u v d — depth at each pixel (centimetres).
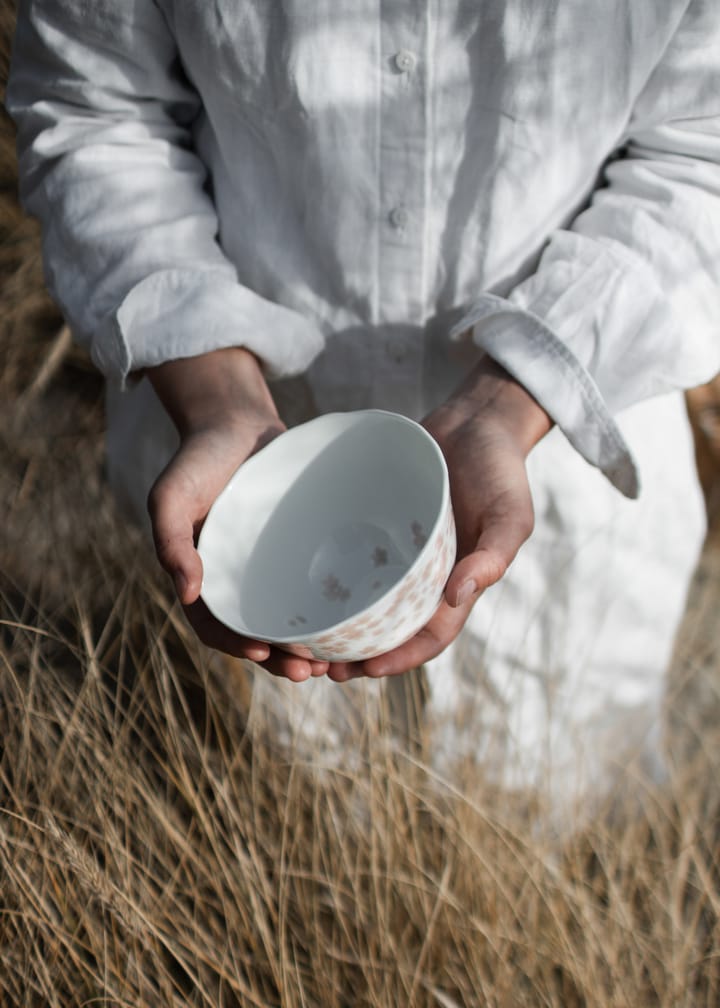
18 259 180
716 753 129
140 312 90
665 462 105
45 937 98
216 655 122
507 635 109
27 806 106
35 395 164
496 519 81
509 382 87
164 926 102
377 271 92
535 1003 107
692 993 108
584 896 108
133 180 93
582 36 83
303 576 90
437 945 108
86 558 140
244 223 94
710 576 149
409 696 115
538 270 89
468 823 109
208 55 87
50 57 92
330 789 112
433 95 86
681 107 86
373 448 87
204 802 113
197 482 85
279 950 104
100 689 109
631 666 114
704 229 87
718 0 82
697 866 111
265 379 97
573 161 88
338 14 84
